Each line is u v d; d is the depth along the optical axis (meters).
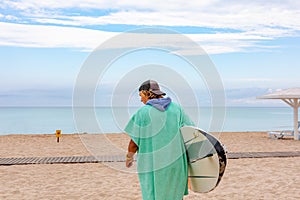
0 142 16.19
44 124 49.84
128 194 6.81
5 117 78.06
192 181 4.11
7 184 7.64
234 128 36.41
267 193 6.84
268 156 11.30
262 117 73.94
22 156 11.72
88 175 8.54
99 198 6.52
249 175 8.46
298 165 9.84
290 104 17.92
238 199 6.42
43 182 7.83
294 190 7.07
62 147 14.23
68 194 6.81
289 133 19.27
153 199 3.85
